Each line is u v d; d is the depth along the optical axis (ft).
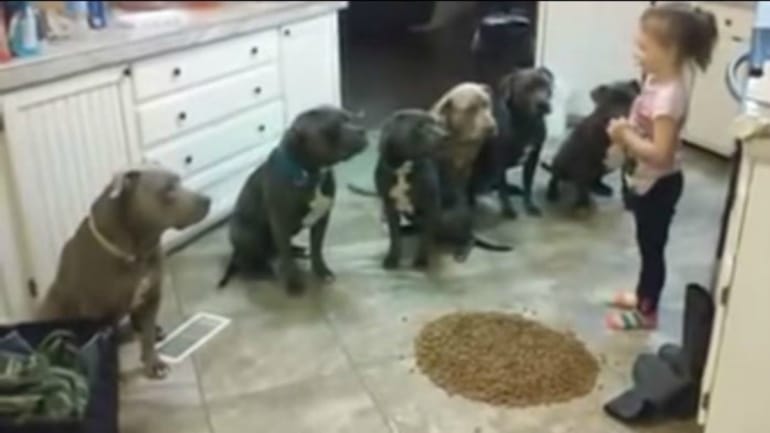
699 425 7.04
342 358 8.21
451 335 8.55
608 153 11.15
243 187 9.92
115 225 7.14
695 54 7.59
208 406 7.49
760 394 5.87
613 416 7.27
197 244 10.73
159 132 9.68
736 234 5.67
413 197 9.58
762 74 6.38
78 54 8.37
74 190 8.74
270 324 8.84
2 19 7.98
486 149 10.83
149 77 9.36
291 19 11.29
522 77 10.94
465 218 10.49
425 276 9.87
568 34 14.78
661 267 8.54
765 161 5.26
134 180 7.14
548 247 10.59
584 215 11.51
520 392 7.65
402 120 9.22
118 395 7.06
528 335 8.55
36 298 8.58
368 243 10.72
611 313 8.95
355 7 20.77
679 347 7.89
